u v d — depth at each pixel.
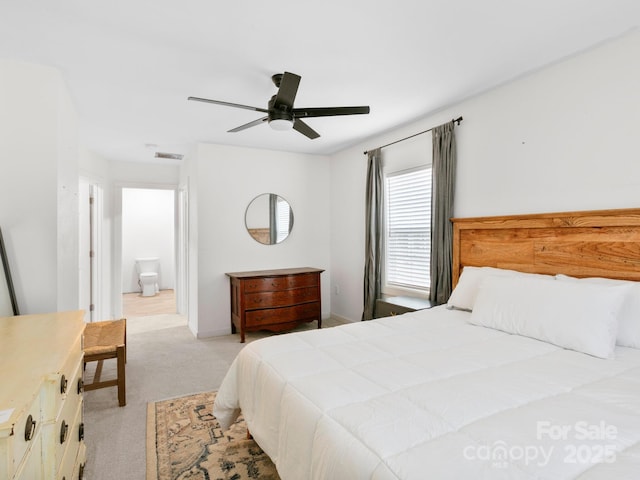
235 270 4.53
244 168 4.59
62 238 2.46
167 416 2.41
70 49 2.14
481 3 1.78
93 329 3.08
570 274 2.34
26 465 0.92
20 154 2.25
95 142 4.19
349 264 4.77
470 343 1.94
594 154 2.26
